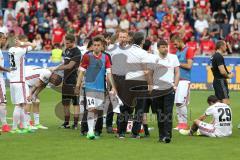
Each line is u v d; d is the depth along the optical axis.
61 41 53.25
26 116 27.69
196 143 24.72
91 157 21.75
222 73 27.70
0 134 26.66
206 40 51.12
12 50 27.14
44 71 28.00
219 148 23.66
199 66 47.16
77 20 55.66
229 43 51.69
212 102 26.67
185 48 28.14
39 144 24.25
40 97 41.31
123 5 58.03
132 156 21.97
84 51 28.39
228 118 26.45
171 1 56.97
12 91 27.41
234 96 43.41
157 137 26.25
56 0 59.38
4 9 61.34
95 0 57.16
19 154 22.27
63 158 21.58
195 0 57.69
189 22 55.41
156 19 55.88
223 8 56.31
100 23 53.41
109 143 24.53
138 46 25.34
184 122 28.25
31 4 58.78
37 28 55.09
